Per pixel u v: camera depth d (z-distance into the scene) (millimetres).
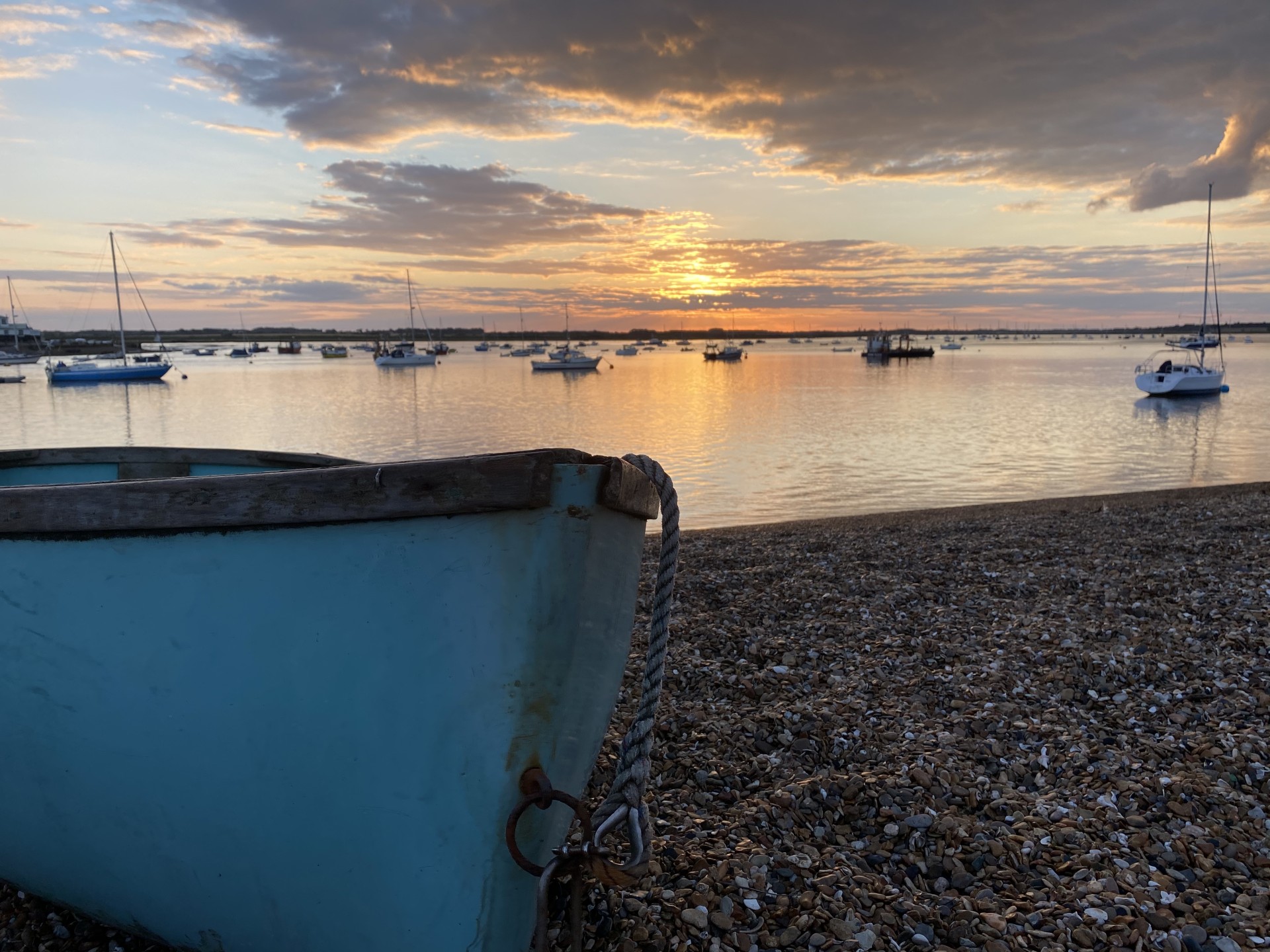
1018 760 4387
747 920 3051
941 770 4191
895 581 8180
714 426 34312
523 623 2375
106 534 2543
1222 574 8148
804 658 5984
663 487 2791
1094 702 5141
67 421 38062
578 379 78562
